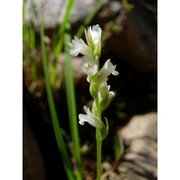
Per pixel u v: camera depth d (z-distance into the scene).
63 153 0.13
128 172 0.15
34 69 0.17
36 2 0.19
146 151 0.16
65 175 0.16
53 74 0.17
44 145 0.16
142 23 0.19
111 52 0.19
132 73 0.19
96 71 0.08
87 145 0.17
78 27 0.18
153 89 0.19
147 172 0.15
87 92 0.18
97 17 0.18
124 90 0.19
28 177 0.14
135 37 0.19
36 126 0.17
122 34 0.18
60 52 0.18
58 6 0.19
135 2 0.20
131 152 0.16
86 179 0.16
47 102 0.17
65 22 0.16
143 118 0.18
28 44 0.18
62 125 0.17
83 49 0.08
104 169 0.16
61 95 0.18
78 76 0.18
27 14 0.18
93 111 0.09
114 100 0.19
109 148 0.17
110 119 0.18
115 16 0.19
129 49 0.19
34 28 0.18
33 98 0.17
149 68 0.19
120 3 0.19
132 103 0.19
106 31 0.18
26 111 0.17
